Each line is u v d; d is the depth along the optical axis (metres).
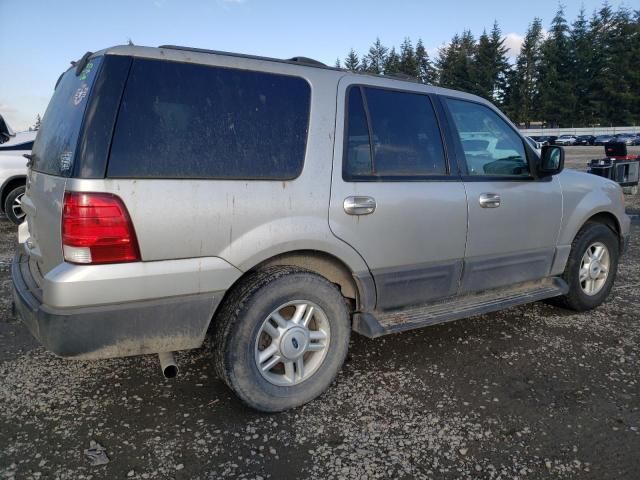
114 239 2.39
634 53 69.12
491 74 75.88
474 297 3.91
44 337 2.42
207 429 2.76
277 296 2.79
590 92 73.06
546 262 4.29
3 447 2.57
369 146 3.21
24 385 3.20
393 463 2.52
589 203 4.53
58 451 2.55
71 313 2.37
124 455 2.53
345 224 3.04
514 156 4.05
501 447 2.66
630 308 4.87
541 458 2.58
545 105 73.69
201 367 3.48
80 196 2.35
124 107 2.47
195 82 2.67
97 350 2.45
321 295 2.96
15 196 8.31
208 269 2.62
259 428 2.79
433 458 2.56
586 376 3.44
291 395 2.93
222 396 3.11
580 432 2.80
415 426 2.83
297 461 2.52
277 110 2.89
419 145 3.47
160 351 2.60
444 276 3.60
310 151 2.95
